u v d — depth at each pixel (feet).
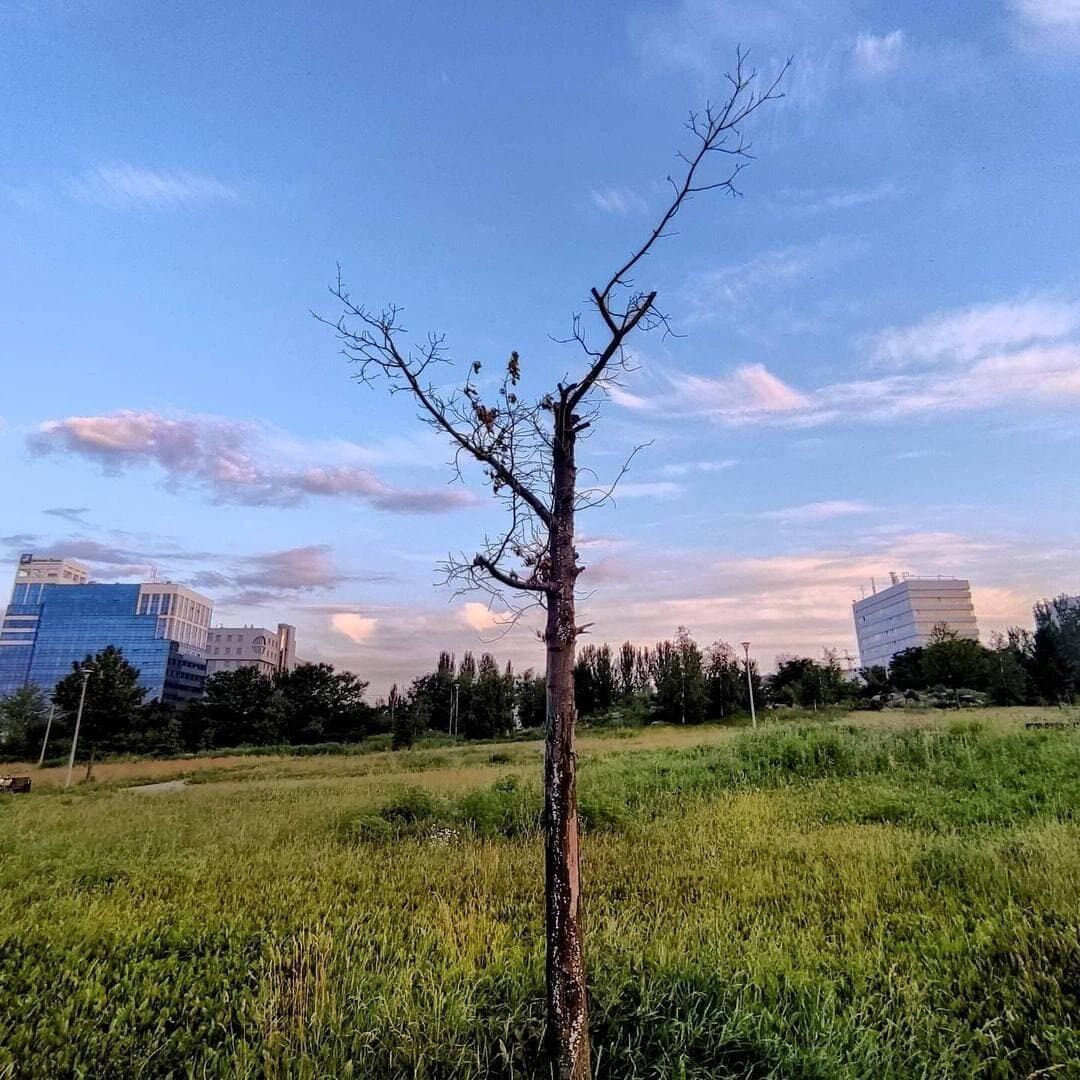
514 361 13.50
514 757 112.16
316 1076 12.17
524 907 22.63
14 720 175.32
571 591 12.21
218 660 390.01
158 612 342.64
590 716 192.85
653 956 16.26
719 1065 12.16
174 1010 15.58
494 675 212.43
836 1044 12.62
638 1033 12.97
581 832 35.12
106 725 131.03
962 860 23.90
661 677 186.70
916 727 61.57
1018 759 44.60
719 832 33.12
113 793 82.48
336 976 16.46
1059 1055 12.25
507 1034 13.16
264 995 15.26
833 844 28.43
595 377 12.69
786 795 42.52
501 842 34.83
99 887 26.68
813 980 15.10
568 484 12.71
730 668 185.88
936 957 16.83
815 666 178.60
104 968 17.47
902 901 21.17
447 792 51.57
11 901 23.53
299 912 22.39
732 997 14.19
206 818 47.01
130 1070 13.00
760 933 18.49
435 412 13.29
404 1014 13.85
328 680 219.41
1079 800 32.81
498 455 13.33
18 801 75.10
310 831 39.17
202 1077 12.59
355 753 180.55
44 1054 13.34
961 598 388.98
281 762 143.13
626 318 12.51
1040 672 147.74
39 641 328.29
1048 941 16.71
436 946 18.35
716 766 53.16
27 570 360.28
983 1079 12.37
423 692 225.56
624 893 24.27
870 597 444.96
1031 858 23.04
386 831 36.73
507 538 13.23
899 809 35.35
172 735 186.19
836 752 51.47
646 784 49.01
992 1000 14.47
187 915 21.97
